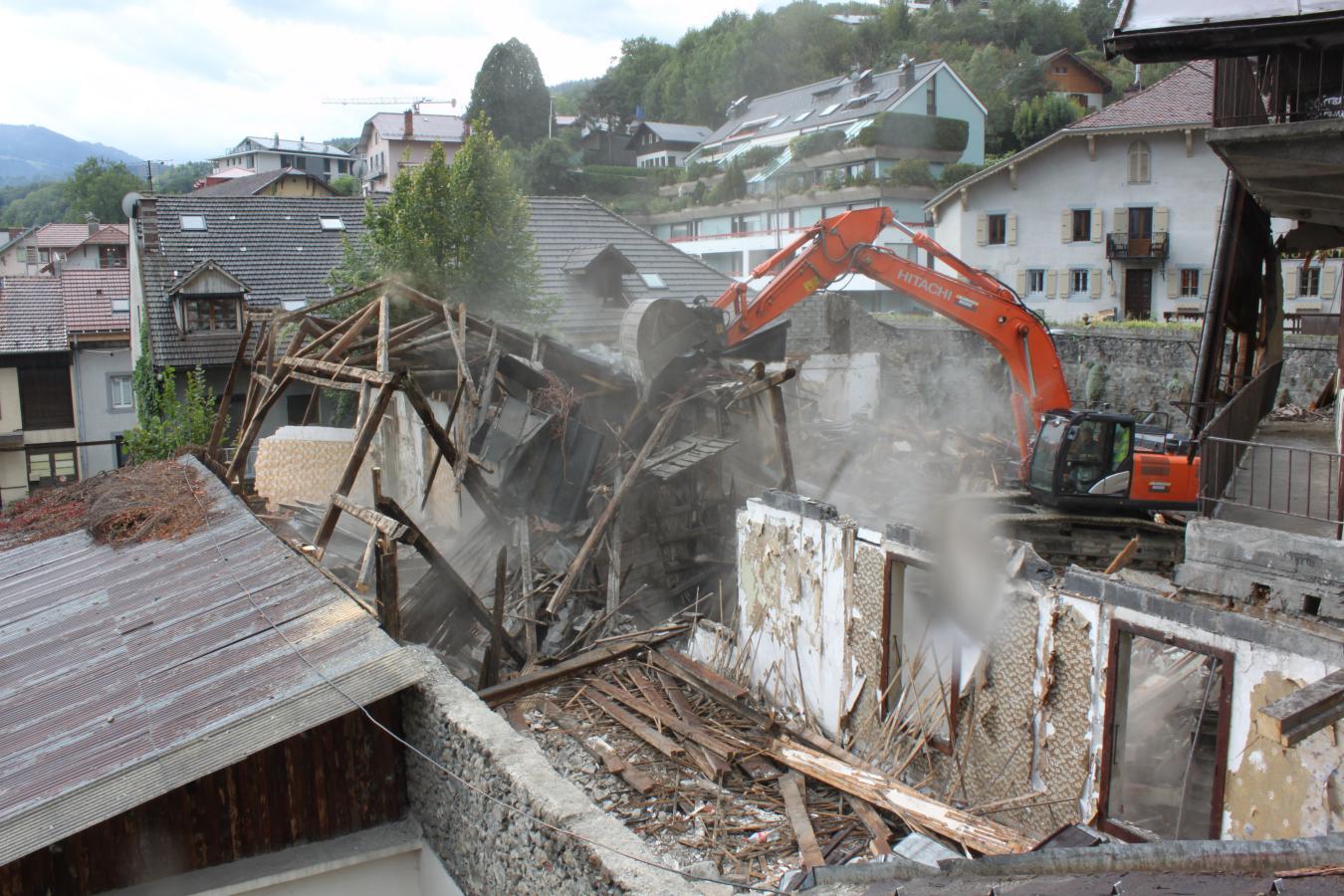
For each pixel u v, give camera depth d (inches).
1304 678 230.1
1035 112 2263.8
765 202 2047.2
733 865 291.9
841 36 2945.4
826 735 376.8
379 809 320.2
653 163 2787.9
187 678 309.4
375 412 476.1
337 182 3122.5
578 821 229.8
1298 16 332.5
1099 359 1237.7
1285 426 654.5
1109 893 154.9
